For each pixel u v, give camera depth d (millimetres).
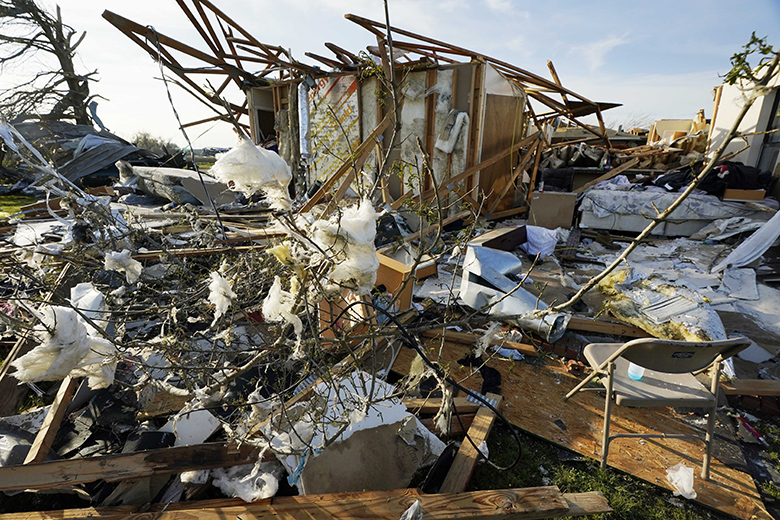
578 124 9414
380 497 1927
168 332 2709
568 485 2279
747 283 4730
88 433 2359
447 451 2359
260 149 1293
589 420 2723
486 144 7273
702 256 5730
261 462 2086
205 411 2383
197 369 2057
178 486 2035
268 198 1401
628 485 2285
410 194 6352
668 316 3426
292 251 1521
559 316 3371
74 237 4273
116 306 2859
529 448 2527
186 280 3311
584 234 7012
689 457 2451
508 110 7543
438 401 2699
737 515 2107
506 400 2879
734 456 2455
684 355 2178
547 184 8898
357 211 1490
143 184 8789
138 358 2787
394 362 3242
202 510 1826
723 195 6469
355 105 7633
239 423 2104
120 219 4781
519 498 1951
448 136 6773
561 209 7000
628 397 2297
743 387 2955
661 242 6539
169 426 2365
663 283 3936
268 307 1598
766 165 7031
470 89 6699
